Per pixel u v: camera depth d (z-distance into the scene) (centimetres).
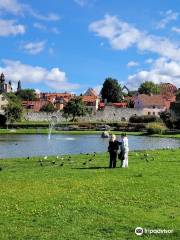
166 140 10788
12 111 16788
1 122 16675
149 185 2922
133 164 4172
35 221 2038
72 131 14850
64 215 2136
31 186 2867
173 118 15900
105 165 4109
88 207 2291
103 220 2059
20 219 2066
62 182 3033
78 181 3078
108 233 1878
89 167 3950
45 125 16450
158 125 14062
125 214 2167
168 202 2425
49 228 1936
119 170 3703
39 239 1791
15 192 2662
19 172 3584
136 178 3231
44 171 3650
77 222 2025
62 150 7488
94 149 7781
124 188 2809
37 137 11538
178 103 17200
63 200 2448
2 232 1867
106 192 2677
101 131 15012
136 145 8919
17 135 12462
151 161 4453
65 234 1855
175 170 3697
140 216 2136
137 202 2419
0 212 2178
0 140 10000
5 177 3275
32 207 2278
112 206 2322
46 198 2498
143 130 15300
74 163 4291
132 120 18350
